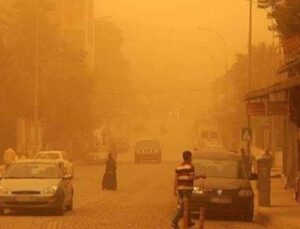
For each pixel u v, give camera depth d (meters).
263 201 32.12
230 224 26.38
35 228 23.48
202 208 21.12
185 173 23.00
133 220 26.53
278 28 34.25
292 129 43.34
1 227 23.70
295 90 35.00
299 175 35.53
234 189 27.38
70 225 24.62
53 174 28.92
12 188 27.50
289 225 24.62
